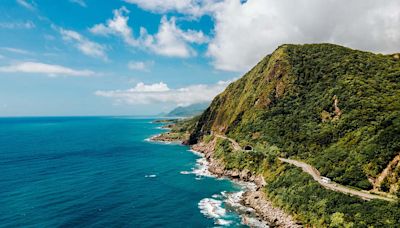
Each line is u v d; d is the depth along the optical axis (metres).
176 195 79.44
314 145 91.31
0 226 56.62
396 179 59.72
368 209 51.84
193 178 98.50
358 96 95.88
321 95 112.44
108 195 77.94
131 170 109.25
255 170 95.06
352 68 115.50
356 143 76.31
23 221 59.34
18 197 74.00
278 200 67.62
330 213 55.44
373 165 64.94
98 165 117.31
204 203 73.12
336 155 76.25
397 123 71.19
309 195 63.16
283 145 101.12
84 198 74.81
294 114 114.81
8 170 105.44
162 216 64.38
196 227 58.91
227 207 70.44
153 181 93.75
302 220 58.69
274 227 59.19
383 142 67.94
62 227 57.38
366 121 83.12
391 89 95.56
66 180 91.94
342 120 90.62
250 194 78.38
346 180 66.31
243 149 113.06
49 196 75.44
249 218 63.75
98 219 61.91
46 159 128.25
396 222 47.09
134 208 68.94
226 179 97.25
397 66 109.44
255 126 122.62
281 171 82.25
